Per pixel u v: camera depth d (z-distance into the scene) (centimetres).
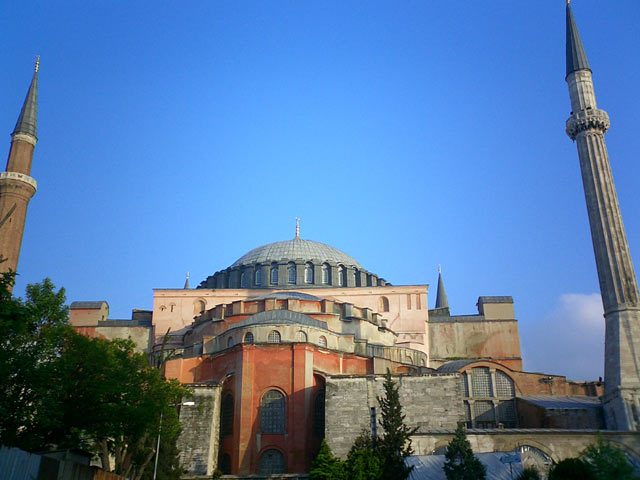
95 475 3538
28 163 7456
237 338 6272
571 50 7281
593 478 3619
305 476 5272
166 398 4403
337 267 8788
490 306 8450
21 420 3450
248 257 9131
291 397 5750
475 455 4812
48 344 3647
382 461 4700
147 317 8856
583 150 6825
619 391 5700
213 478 5291
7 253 6925
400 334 8006
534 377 6844
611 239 6362
